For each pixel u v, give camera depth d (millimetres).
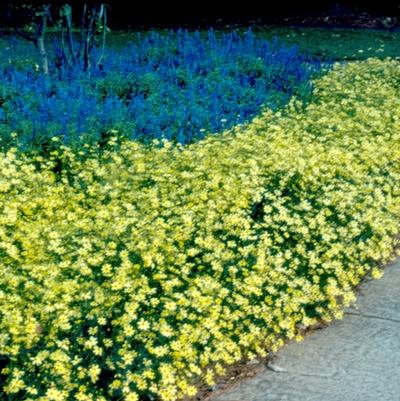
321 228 5410
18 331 3613
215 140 7254
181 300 4031
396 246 6414
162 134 7391
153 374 3705
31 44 18453
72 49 11594
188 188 5820
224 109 8805
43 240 4559
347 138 7504
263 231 5312
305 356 4590
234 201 5418
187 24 25922
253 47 12312
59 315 3762
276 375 4371
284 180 5980
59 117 7273
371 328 4969
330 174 6184
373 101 9867
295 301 4633
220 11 26750
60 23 11383
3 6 10633
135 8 26609
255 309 4391
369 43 20250
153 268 4383
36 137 6762
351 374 4398
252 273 4594
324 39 21078
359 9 25984
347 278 5238
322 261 5305
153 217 5141
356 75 11422
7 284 4051
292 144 7262
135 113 7906
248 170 6098
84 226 4781
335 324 5012
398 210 6254
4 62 13031
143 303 4125
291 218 5371
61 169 6551
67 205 5445
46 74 10242
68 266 4223
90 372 3588
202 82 10000
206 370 4344
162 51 12180
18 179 5727
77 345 3799
